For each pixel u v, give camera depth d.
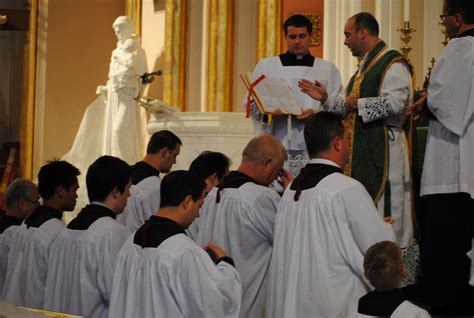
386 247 5.46
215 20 14.32
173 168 12.63
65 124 16.44
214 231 6.77
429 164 6.93
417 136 8.22
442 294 6.95
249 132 12.49
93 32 16.45
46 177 7.35
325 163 6.19
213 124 12.43
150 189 7.82
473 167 6.67
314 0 13.66
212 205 6.88
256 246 6.73
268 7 13.95
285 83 7.73
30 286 7.11
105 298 6.41
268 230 6.66
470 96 6.66
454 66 6.67
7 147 16.78
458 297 6.90
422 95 7.60
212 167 7.17
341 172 6.14
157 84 15.05
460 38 6.72
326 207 5.98
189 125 12.58
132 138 14.64
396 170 7.26
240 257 6.69
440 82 6.71
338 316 5.89
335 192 5.98
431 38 11.84
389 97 7.14
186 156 12.58
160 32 15.12
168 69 14.62
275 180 7.67
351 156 7.34
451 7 6.82
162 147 8.01
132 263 5.62
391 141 7.28
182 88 14.59
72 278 6.54
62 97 16.45
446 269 6.94
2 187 16.47
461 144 6.71
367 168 7.27
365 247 5.88
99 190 6.64
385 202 7.21
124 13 16.36
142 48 14.98
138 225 7.80
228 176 6.88
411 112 7.18
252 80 7.98
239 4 14.36
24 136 16.58
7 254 7.98
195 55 14.60
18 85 17.44
